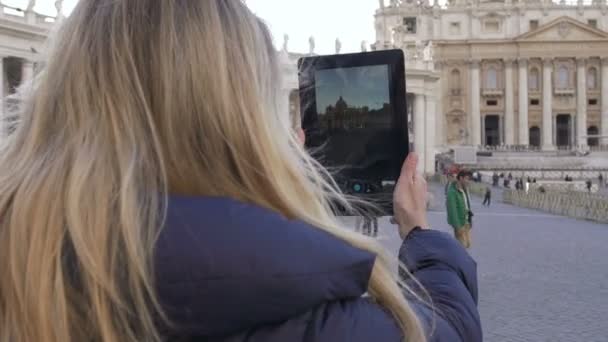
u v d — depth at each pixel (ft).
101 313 5.30
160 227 5.56
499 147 332.19
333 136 9.84
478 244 82.74
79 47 6.18
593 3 367.25
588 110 360.07
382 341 5.98
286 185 6.23
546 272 60.39
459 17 361.71
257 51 6.52
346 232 6.36
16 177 5.89
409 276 6.99
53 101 6.13
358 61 9.88
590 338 37.22
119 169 5.72
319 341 5.80
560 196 138.10
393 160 9.52
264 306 5.58
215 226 5.62
